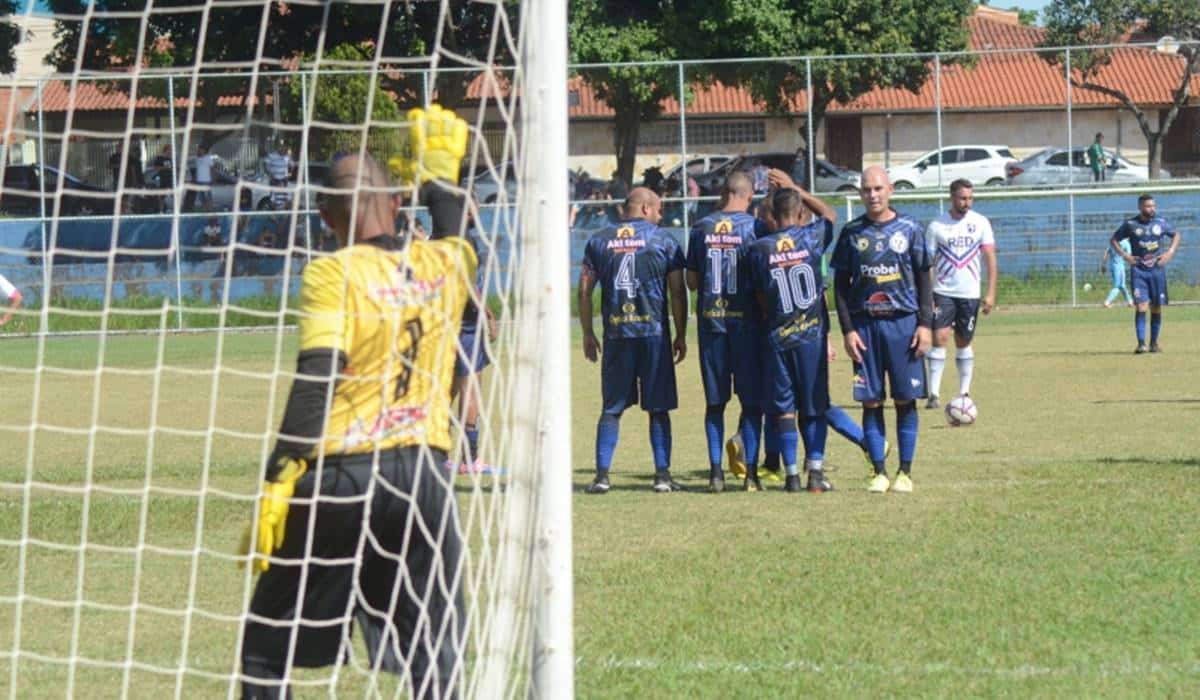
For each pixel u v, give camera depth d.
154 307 37.97
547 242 6.60
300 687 8.00
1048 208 40.88
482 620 6.93
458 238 6.71
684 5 50.22
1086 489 13.93
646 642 8.73
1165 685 7.74
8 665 8.43
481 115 6.89
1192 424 18.89
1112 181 44.72
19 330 37.81
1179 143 47.53
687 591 10.04
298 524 6.21
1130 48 44.09
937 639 8.72
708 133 40.00
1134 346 31.14
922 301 14.04
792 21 51.75
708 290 14.62
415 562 6.51
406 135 7.41
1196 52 48.88
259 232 37.31
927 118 45.81
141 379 28.48
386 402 6.29
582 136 39.66
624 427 20.97
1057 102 48.78
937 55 41.03
